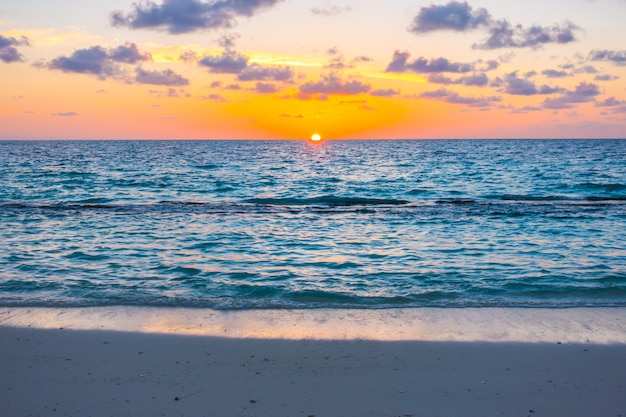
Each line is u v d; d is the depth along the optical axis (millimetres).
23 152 97250
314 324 8047
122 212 21672
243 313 8617
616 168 50469
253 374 6168
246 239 15812
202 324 8008
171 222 18984
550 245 14773
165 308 8852
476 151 105625
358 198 28125
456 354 6820
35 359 6566
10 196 28812
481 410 5320
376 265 12547
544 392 5738
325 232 17078
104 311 8641
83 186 34562
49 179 39219
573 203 24719
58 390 5719
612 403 5492
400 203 25578
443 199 27672
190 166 57500
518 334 7609
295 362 6531
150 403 5418
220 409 5297
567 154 86375
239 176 43938
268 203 25984
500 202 25516
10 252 13641
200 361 6543
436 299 9617
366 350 6957
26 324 7934
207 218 20094
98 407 5328
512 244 14953
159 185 35750
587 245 14750
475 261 12906
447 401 5512
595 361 6605
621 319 8320
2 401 5457
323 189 33812
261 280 11102
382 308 8969
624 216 20094
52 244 14750
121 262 12688
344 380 6020
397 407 5367
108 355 6719
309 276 11492
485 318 8383
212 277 11336
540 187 33812
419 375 6164
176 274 11578
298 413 5223
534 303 9305
